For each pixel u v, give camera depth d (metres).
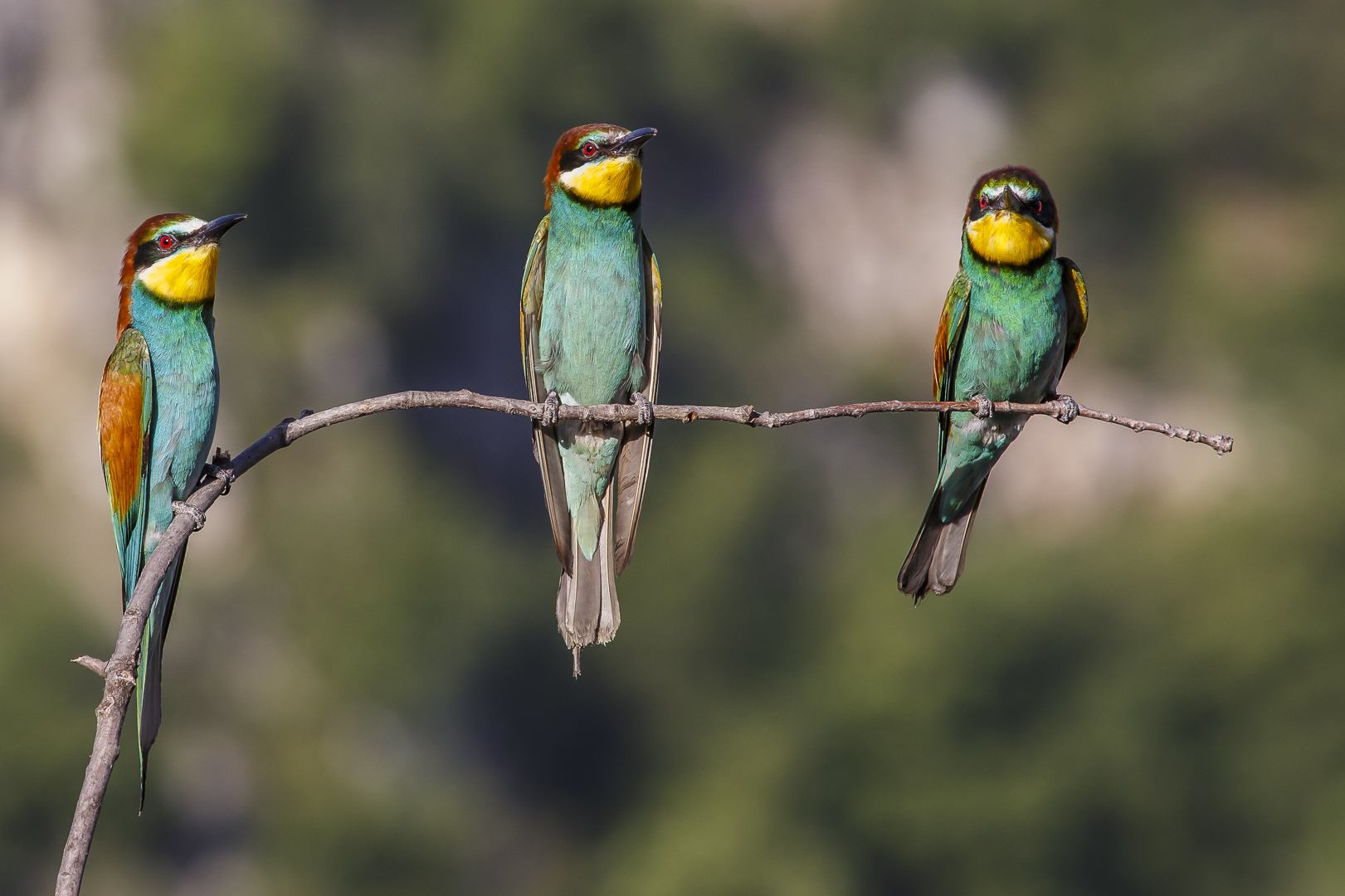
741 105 36.75
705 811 27.14
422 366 32.69
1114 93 37.25
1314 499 30.09
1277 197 37.34
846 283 36.25
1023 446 33.56
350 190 31.84
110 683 3.58
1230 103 37.16
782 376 34.50
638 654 30.27
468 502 32.00
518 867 28.69
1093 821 26.16
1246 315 34.59
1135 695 26.94
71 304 29.77
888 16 37.56
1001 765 26.64
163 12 31.36
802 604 31.42
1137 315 35.41
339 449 31.22
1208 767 26.55
